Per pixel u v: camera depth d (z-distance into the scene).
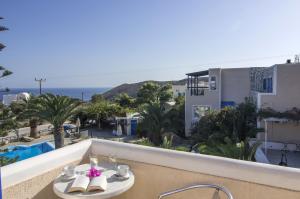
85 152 2.89
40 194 2.32
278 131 15.79
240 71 21.36
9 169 2.09
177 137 21.58
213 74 21.34
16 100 21.53
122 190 2.14
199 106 21.73
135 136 25.17
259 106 16.06
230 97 21.62
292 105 15.47
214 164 2.19
